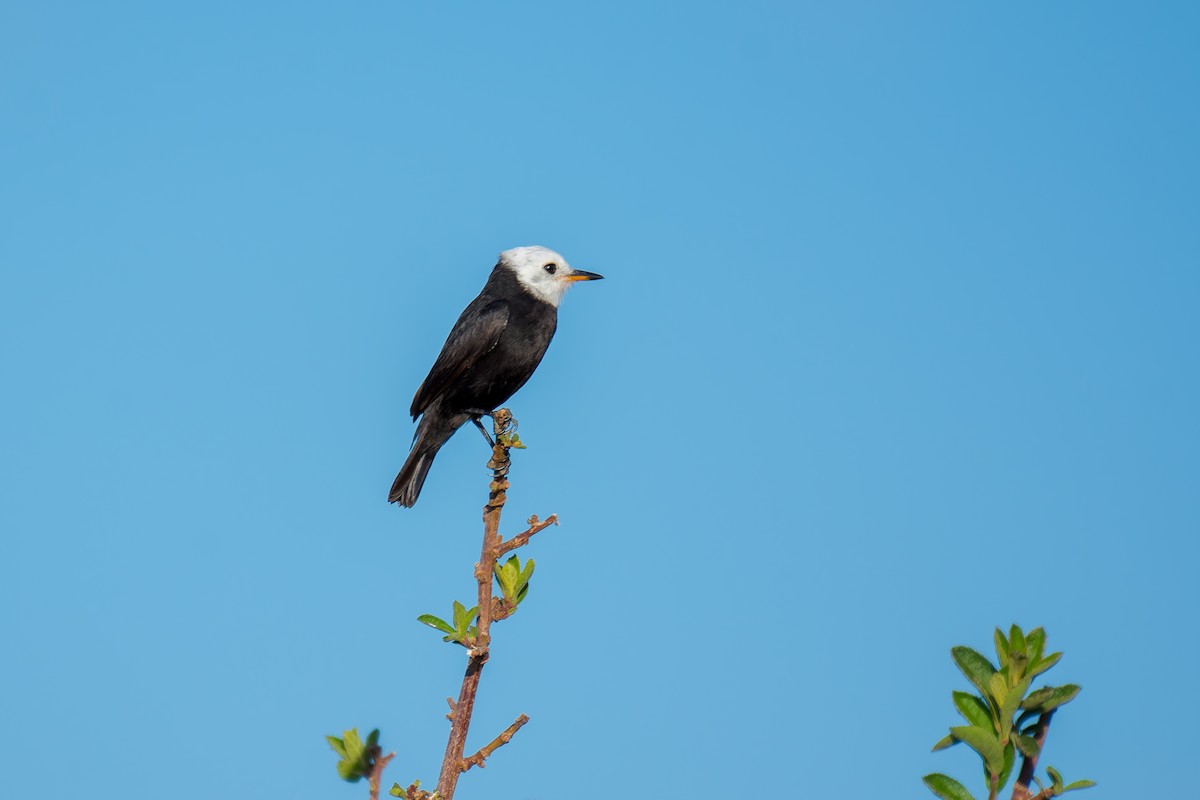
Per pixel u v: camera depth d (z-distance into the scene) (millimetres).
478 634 10078
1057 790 6777
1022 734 6855
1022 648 7051
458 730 9664
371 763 7594
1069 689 6875
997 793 6906
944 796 7051
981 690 7152
